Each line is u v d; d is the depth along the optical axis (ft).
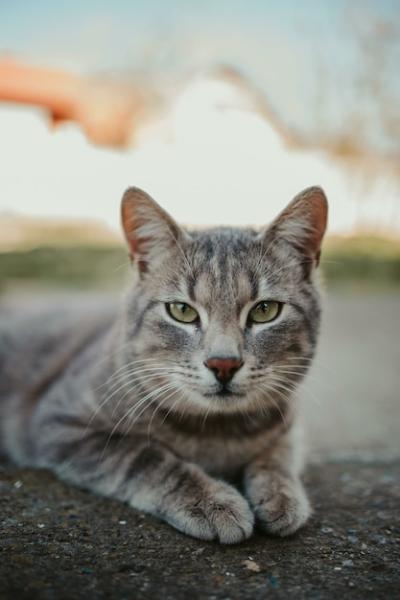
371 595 1.05
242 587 1.06
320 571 1.11
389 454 1.71
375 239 4.79
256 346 1.36
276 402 1.42
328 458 1.68
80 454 1.42
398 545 1.20
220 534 1.19
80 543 1.16
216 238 1.47
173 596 1.03
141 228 1.47
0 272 4.32
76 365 1.64
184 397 1.37
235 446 1.42
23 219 4.86
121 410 1.41
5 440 1.69
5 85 4.53
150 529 1.23
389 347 3.08
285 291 1.41
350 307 4.13
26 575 1.05
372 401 2.22
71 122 4.78
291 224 1.44
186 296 1.38
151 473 1.32
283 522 1.22
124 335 1.46
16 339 1.89
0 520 1.21
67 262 4.43
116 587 1.04
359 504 1.37
